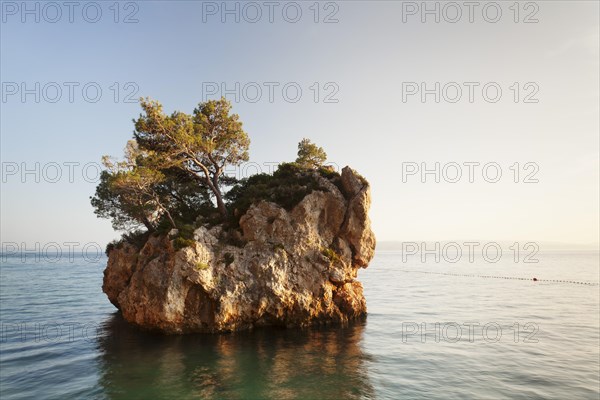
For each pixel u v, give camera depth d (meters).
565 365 25.19
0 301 58.47
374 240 39.56
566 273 130.12
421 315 45.19
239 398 18.94
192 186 44.28
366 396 19.42
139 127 36.38
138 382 21.19
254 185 42.50
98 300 60.09
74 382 21.45
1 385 21.16
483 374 23.23
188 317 31.12
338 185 40.81
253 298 32.19
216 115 41.88
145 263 33.06
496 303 56.94
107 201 44.12
